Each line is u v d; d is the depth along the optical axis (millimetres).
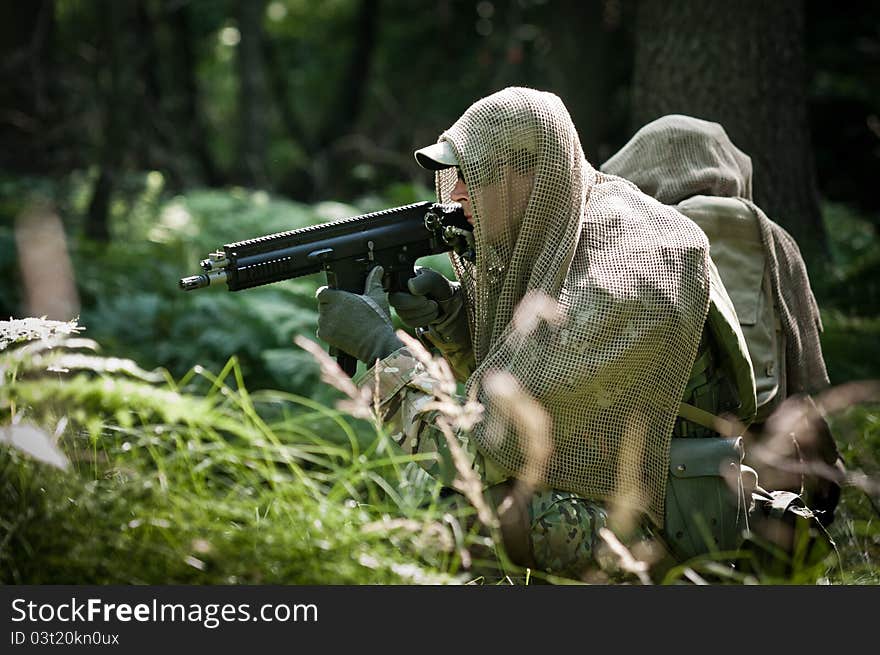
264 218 14406
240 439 4578
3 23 19984
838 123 24656
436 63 32750
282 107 31500
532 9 26516
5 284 10594
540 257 4668
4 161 18875
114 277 11883
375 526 3814
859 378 8492
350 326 4855
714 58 9312
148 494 3805
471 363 5543
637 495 4535
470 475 3910
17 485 3750
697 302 4617
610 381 4480
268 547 3752
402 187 14656
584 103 22766
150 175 16750
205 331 9750
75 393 4016
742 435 5133
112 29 15023
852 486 6215
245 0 22703
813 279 9906
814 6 25453
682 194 5828
